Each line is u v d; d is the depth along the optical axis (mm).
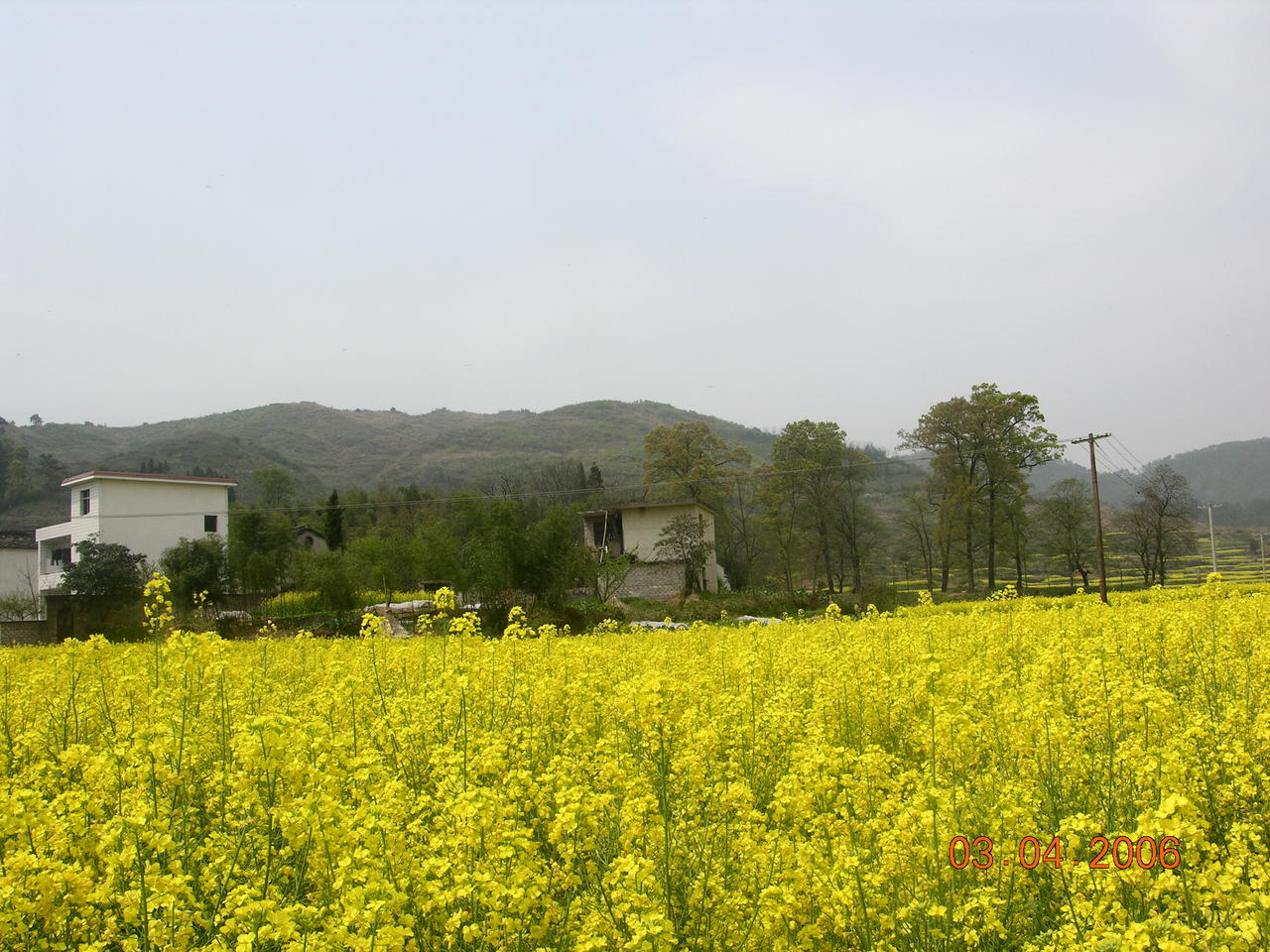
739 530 73625
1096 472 36188
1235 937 4082
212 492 54000
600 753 7379
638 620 43656
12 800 5113
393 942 4141
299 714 9320
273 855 5641
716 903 5074
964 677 8789
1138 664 11539
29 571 59688
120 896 4680
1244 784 6098
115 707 9672
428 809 6238
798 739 7820
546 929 4727
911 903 4867
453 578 41875
